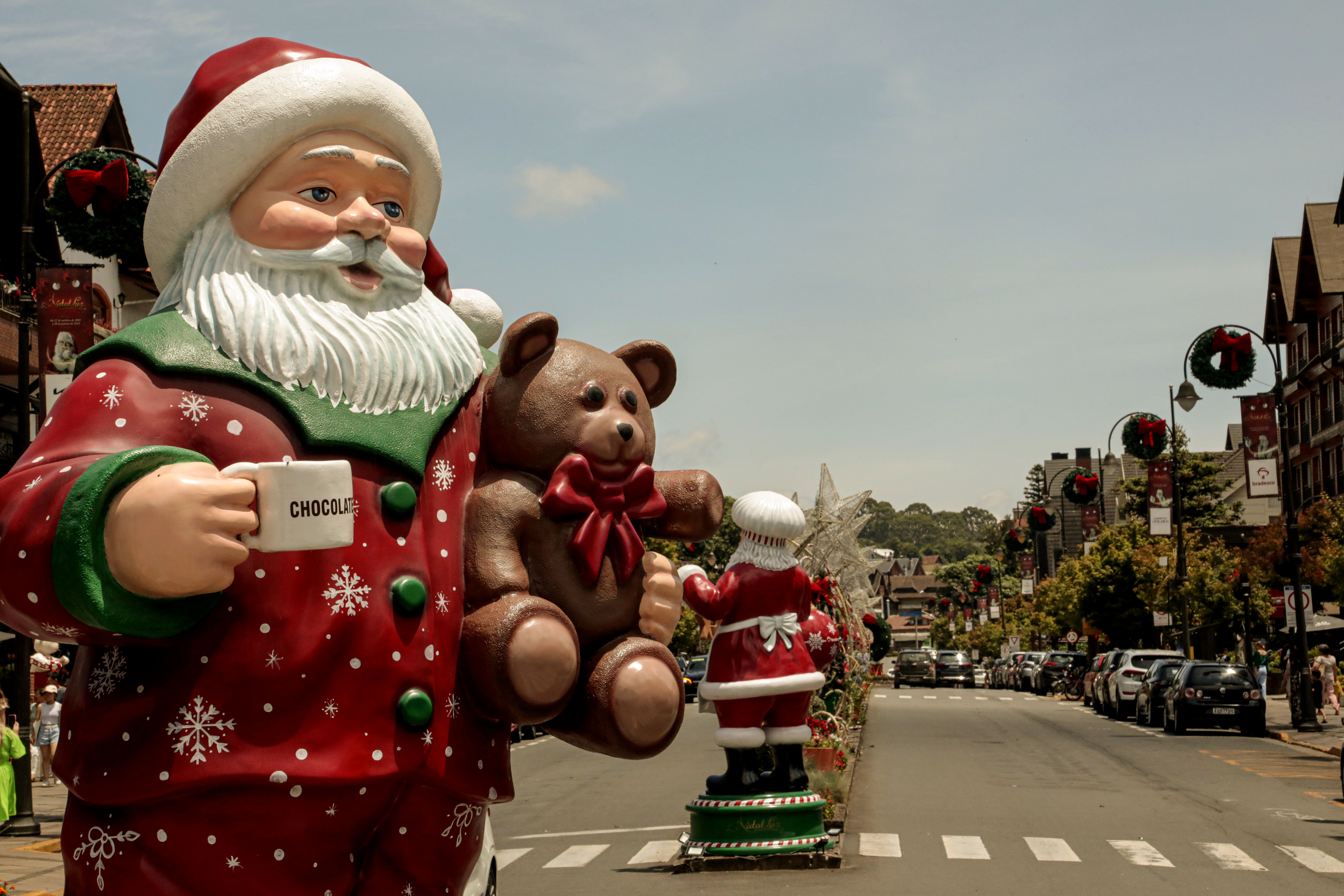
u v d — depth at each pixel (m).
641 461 3.83
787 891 9.65
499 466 3.73
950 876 10.31
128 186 7.26
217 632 3.16
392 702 3.28
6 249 22.27
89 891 3.22
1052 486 97.62
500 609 3.46
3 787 13.46
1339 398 48.12
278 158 3.48
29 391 16.52
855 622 19.89
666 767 20.77
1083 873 10.47
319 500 3.02
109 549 2.91
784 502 10.02
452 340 3.65
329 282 3.48
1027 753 21.72
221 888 3.16
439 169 3.77
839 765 14.95
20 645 14.06
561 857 11.77
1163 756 21.14
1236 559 41.75
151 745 3.13
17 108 21.27
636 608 3.78
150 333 3.32
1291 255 52.81
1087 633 47.44
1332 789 16.38
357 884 3.39
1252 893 9.73
